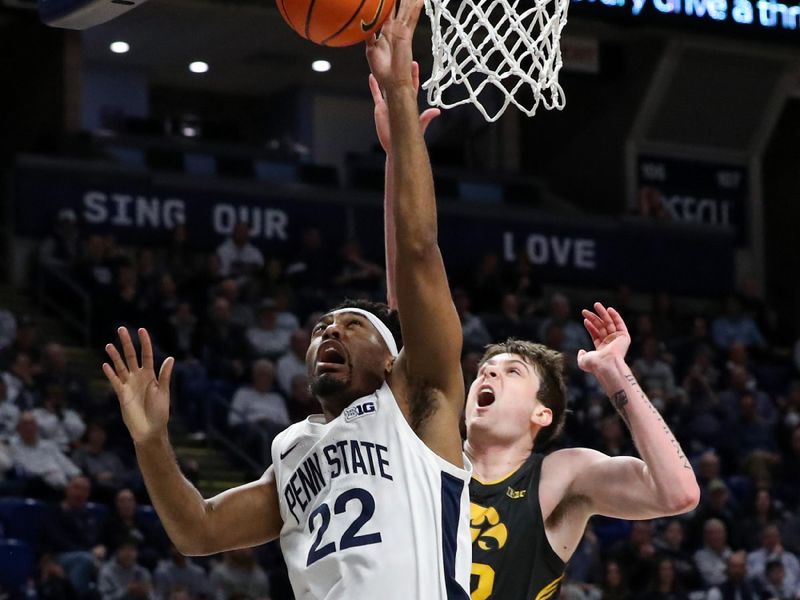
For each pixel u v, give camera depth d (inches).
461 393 135.1
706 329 657.0
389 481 128.7
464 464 134.5
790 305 768.3
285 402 508.7
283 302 555.2
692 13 539.8
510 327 595.5
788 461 546.9
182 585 402.9
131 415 135.3
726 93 716.0
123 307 537.6
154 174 616.1
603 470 156.8
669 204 725.9
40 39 671.8
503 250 673.6
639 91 708.0
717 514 490.6
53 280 564.4
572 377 569.6
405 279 130.0
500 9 205.6
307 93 767.7
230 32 683.4
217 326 538.6
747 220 739.4
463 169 701.3
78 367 518.3
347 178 681.0
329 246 647.1
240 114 793.6
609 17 526.3
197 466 466.9
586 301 686.5
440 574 127.3
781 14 555.2
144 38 689.0
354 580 125.3
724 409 573.6
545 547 157.1
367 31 138.6
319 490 131.5
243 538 139.9
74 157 617.3
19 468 422.9
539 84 183.0
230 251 599.8
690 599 455.2
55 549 398.9
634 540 457.7
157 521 425.4
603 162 729.6
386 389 133.9
